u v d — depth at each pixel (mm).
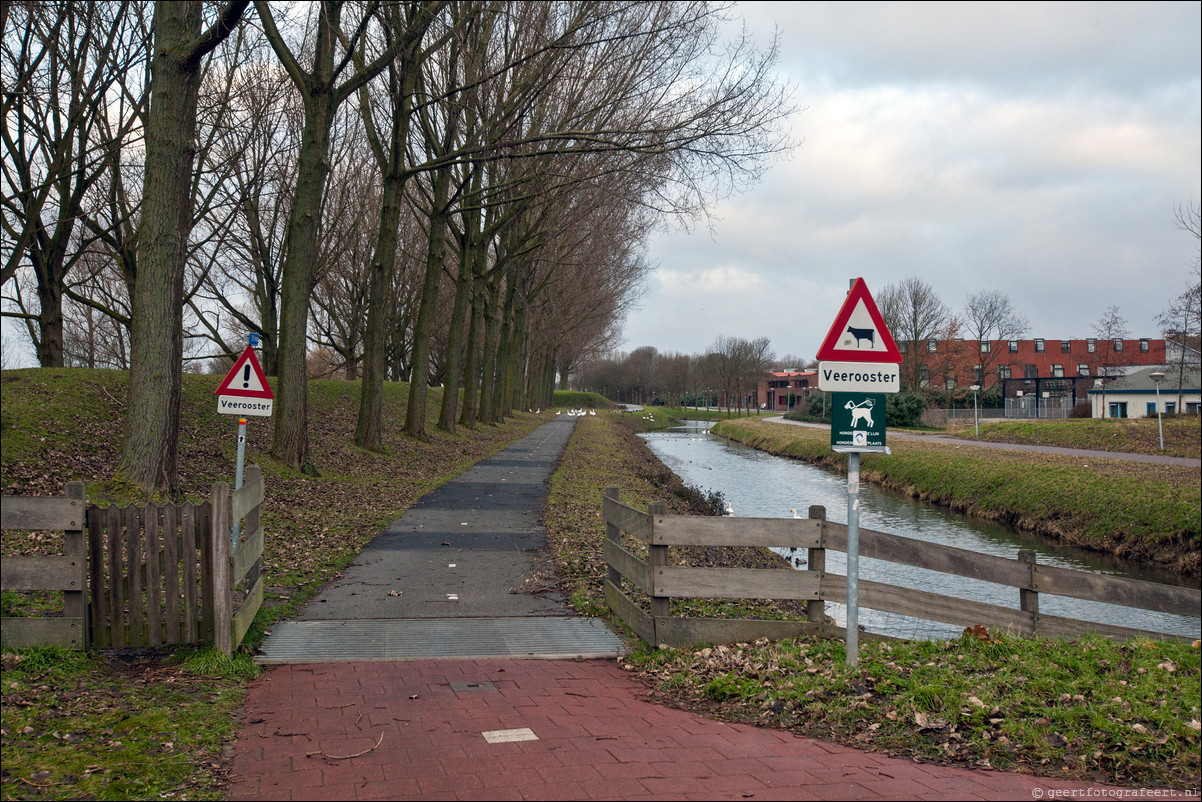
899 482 32031
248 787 4070
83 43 17531
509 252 34250
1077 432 39562
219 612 6133
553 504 16688
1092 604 15297
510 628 7863
